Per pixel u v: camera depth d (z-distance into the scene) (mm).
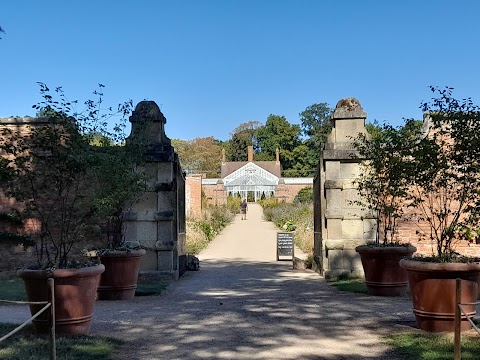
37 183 9000
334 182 14203
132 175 10062
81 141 8305
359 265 14250
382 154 10625
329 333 7848
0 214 13789
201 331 8016
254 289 12820
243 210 50688
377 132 13719
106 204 9086
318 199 16141
